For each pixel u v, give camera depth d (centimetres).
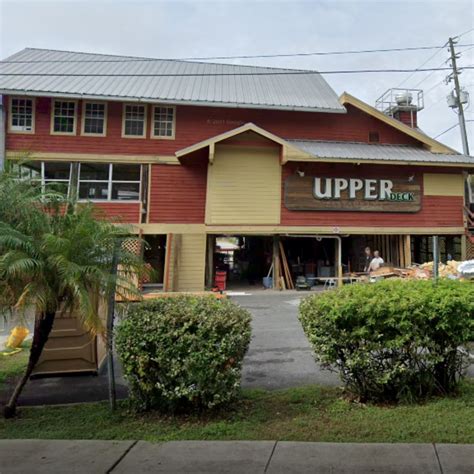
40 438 320
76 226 384
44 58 1681
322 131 1573
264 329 758
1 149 1363
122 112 1437
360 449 285
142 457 282
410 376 370
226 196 1380
